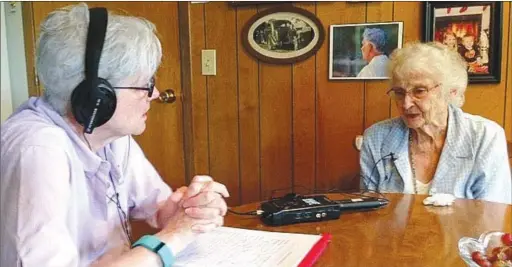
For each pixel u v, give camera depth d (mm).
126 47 850
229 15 2096
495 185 1454
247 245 965
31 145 790
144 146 2312
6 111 2414
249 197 2195
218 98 2172
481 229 1061
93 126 872
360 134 1991
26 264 722
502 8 1749
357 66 1955
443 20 1821
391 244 982
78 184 894
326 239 994
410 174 1529
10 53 2385
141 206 1164
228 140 2189
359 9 1925
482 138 1465
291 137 2092
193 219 908
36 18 2316
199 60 2172
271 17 2031
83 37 833
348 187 2037
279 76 2064
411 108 1469
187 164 2264
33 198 750
